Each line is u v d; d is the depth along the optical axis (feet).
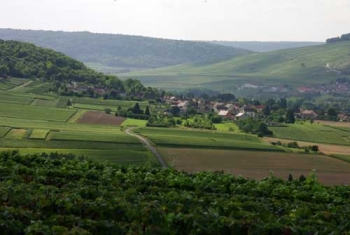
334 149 467.93
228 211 115.65
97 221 99.40
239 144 437.58
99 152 364.17
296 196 143.02
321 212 117.60
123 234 98.02
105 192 123.75
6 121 480.64
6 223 92.38
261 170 320.70
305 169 336.08
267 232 100.63
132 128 517.96
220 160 354.13
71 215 101.96
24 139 398.62
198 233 100.07
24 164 168.14
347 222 108.88
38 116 534.78
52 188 124.06
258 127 561.84
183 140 434.71
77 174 150.51
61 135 420.77
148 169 171.83
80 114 576.61
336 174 322.34
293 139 536.01
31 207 109.09
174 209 112.16
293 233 100.83
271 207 123.44
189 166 327.26
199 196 135.13
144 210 105.40
